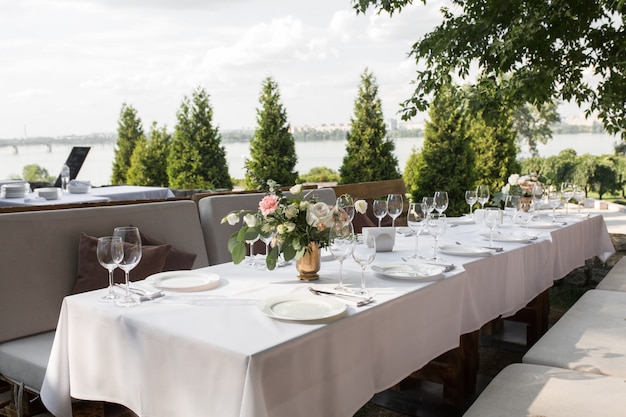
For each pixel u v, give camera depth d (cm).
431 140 873
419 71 606
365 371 178
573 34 526
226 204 361
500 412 176
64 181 707
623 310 295
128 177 1054
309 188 453
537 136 1411
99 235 288
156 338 163
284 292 203
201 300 192
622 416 172
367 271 238
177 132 984
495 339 390
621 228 587
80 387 192
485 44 555
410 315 200
